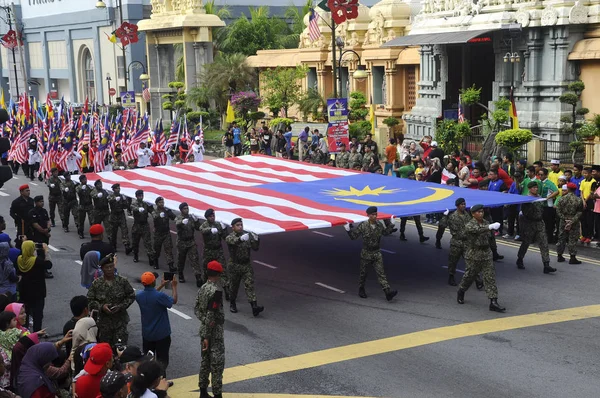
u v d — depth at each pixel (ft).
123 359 27.35
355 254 62.44
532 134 83.51
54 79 274.16
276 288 53.11
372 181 67.10
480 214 46.03
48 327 46.03
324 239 68.44
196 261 54.65
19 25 282.36
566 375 35.78
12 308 33.63
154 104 183.42
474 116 109.91
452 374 36.32
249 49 170.19
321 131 126.00
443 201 55.72
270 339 42.60
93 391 26.40
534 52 91.50
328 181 67.97
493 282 46.16
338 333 43.09
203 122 157.79
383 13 128.26
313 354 39.86
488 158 86.79
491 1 96.27
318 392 34.86
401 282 53.62
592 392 33.76
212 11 181.57
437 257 60.75
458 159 79.15
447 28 102.27
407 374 36.52
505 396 33.63
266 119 151.84
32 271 42.63
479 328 42.93
